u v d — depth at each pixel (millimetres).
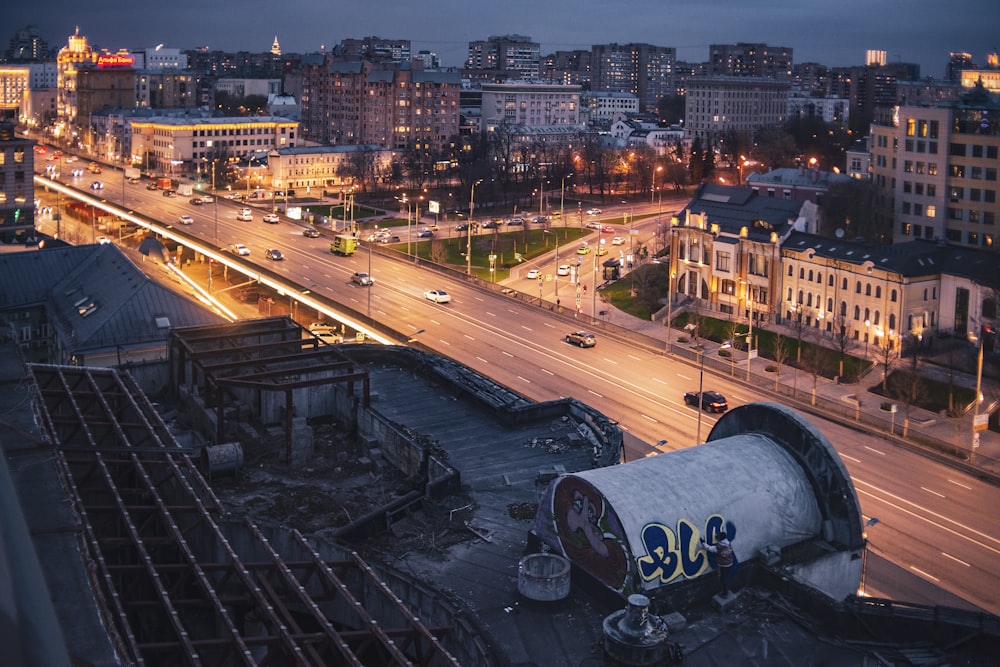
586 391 129250
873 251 152125
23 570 4961
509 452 70062
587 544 50062
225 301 188500
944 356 143250
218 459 64812
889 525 91125
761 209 172000
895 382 136750
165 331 114812
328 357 80438
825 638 46625
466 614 47062
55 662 4523
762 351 151125
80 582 25891
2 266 134500
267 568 46250
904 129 194125
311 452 69438
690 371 140000
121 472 56812
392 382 85500
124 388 71188
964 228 186000
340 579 50375
